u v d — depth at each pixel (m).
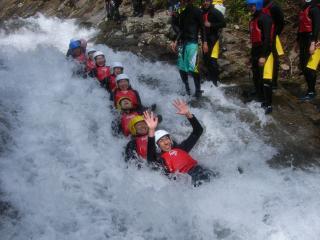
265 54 5.76
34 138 5.28
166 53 8.02
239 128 6.00
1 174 4.57
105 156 5.25
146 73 7.62
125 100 6.13
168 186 4.64
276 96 6.57
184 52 6.41
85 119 5.91
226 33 8.16
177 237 4.17
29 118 5.63
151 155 4.80
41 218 4.19
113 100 6.36
